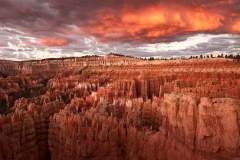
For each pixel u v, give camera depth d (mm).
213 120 19828
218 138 19062
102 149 27906
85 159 27156
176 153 23406
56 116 33594
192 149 21312
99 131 29250
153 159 25969
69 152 28062
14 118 30453
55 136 32844
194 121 21516
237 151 17875
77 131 29203
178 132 23656
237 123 18156
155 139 26594
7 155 25578
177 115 23844
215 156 19375
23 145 29344
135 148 27953
